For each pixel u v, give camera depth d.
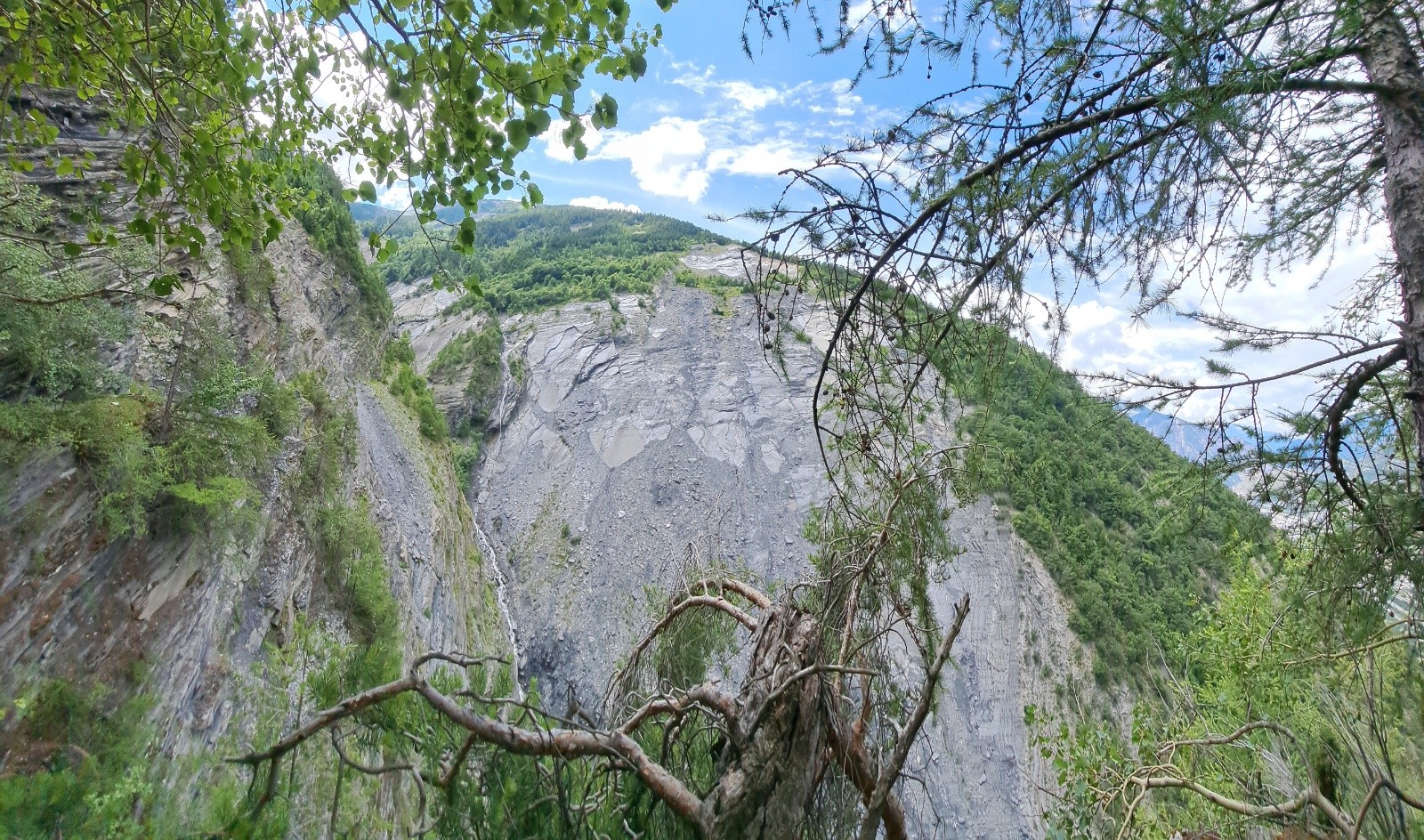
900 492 4.27
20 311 8.10
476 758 3.57
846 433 4.36
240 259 7.38
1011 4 3.00
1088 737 6.82
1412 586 3.69
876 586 4.69
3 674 6.71
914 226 3.26
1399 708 4.72
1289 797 4.93
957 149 3.26
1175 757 6.69
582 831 3.47
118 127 6.25
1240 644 7.68
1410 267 3.12
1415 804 3.71
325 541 17.42
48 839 3.60
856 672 3.19
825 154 3.38
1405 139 3.06
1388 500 3.72
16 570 7.67
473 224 4.84
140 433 9.69
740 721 3.53
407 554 25.73
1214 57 2.85
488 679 4.27
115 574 9.01
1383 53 3.05
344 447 21.80
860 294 3.52
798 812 3.46
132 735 6.48
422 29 4.07
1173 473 4.23
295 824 3.95
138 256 10.03
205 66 5.60
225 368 11.72
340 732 3.79
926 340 3.67
